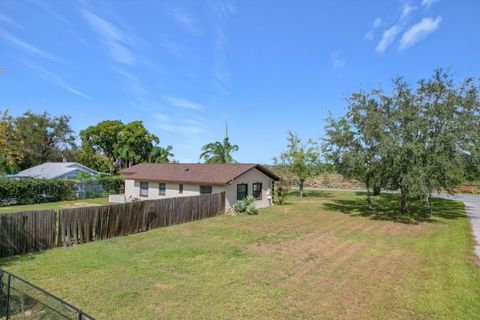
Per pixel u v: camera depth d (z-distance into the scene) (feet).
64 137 175.83
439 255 34.83
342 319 20.17
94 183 101.19
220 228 50.55
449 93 56.90
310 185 161.38
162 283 25.71
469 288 25.17
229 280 26.61
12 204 80.33
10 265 30.09
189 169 81.76
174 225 53.31
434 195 114.11
